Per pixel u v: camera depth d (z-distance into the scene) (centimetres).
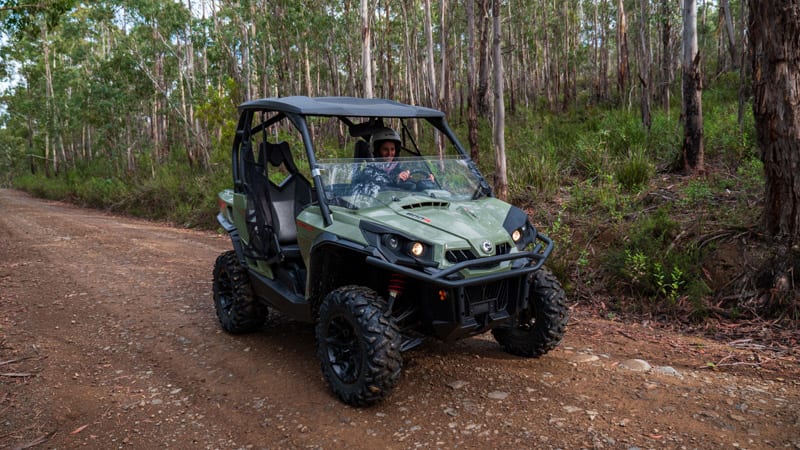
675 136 1105
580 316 579
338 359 396
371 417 363
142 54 2881
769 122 548
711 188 826
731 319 532
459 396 386
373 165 437
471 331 383
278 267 477
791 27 520
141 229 1448
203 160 2444
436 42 3123
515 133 1538
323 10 2530
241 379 438
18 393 423
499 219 405
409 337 403
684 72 959
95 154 5034
